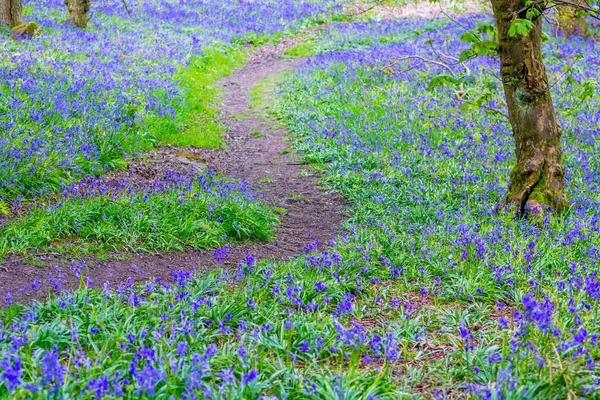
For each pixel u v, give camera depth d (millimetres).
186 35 28109
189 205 9609
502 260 7746
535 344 5105
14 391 3965
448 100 17531
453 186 11734
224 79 23078
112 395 4152
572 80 10414
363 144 14391
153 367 4293
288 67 25500
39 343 5102
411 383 5012
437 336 6027
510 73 9867
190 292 6484
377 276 7703
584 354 4797
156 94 16859
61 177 10711
